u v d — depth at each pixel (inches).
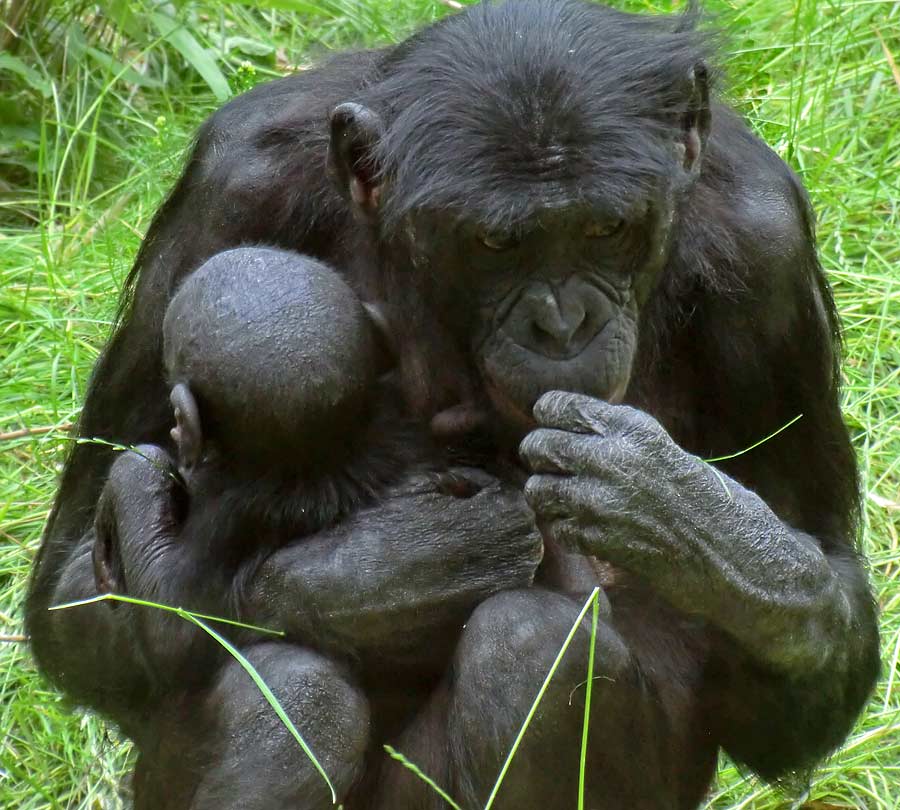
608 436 299.1
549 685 306.7
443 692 328.2
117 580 347.9
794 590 312.5
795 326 363.3
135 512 343.3
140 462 351.3
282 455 322.0
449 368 336.5
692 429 376.5
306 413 317.4
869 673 361.7
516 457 340.8
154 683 337.7
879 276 562.6
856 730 435.2
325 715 310.3
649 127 311.9
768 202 361.7
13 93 667.4
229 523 327.3
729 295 355.3
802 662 324.5
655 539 297.7
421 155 313.4
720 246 352.8
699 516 301.3
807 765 371.9
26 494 509.4
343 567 319.0
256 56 699.4
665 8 652.1
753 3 689.0
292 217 361.7
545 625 309.1
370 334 329.4
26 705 442.0
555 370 309.7
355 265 356.8
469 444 341.1
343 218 359.9
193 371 321.1
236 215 362.3
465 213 304.2
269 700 298.2
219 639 305.4
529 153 301.4
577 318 309.0
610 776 321.1
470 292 317.1
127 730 371.2
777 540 311.7
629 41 324.8
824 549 378.6
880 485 511.5
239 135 372.2
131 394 379.9
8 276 579.5
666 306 354.3
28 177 659.4
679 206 333.1
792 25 682.8
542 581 339.3
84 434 391.5
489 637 308.7
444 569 319.6
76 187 622.8
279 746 307.4
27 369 549.0
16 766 429.4
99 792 425.1
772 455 374.9
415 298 336.8
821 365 371.6
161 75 695.7
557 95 306.0
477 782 309.3
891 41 682.2
